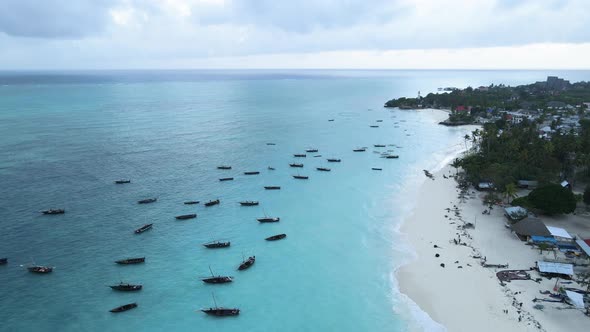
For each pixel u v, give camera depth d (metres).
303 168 162.62
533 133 179.62
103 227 106.19
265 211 117.75
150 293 78.19
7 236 99.81
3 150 181.25
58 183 139.12
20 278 82.81
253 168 162.25
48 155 175.00
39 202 121.56
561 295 73.25
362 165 167.38
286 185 141.25
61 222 108.56
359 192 133.50
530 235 93.62
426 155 184.00
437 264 86.25
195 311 73.06
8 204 119.31
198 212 116.81
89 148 190.00
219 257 91.44
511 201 118.38
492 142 169.00
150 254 92.81
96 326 69.25
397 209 117.81
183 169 159.38
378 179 147.88
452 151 192.12
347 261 89.00
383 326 68.31
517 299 73.19
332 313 71.94
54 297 76.88
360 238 99.75
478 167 138.12
